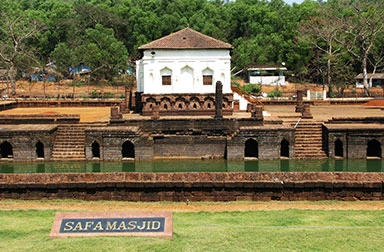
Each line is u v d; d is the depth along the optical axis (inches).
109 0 5285.4
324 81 3174.2
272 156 1433.3
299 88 3366.1
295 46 3772.1
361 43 2935.5
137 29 4475.9
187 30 1839.3
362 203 864.9
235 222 661.9
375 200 893.2
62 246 529.3
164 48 1732.3
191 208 827.4
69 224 571.2
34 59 3321.9
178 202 904.3
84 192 925.8
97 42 3905.0
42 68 3393.2
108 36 3981.3
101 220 574.9
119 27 4564.5
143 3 5265.8
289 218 686.5
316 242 555.5
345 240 562.6
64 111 2116.1
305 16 4168.3
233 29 4731.8
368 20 2901.1
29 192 927.0
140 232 562.3
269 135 1430.9
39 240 555.5
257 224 647.1
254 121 1504.7
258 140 1434.5
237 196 910.4
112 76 3617.1
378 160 1401.3
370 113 1915.6
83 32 4266.7
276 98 2618.1
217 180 915.4
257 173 918.4
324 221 665.0
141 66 1909.4
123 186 919.0
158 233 561.6
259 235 578.6
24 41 3641.7
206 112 1732.3
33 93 3080.7
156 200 914.7
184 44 1754.4
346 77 3208.7
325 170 1266.0
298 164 1358.3
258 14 4739.2
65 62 3590.1
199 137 1492.4
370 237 573.9
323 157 1443.2
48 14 4525.1
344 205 840.3
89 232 562.3
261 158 1435.8
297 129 1542.8
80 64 3767.2
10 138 1451.8
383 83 3535.9
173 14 4677.7
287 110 2096.5
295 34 3873.0
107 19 4515.3
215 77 1759.4
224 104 1739.7
